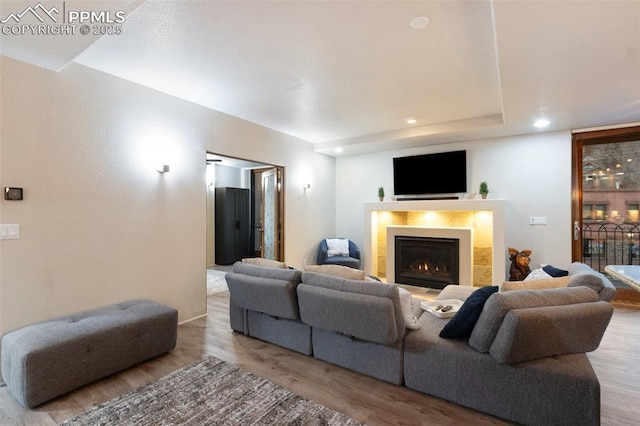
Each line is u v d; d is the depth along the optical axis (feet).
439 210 16.42
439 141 16.93
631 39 6.68
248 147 14.80
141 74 9.82
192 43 8.00
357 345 7.94
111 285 9.86
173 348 9.29
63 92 8.79
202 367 8.35
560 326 5.81
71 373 7.10
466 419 6.29
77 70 9.07
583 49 7.11
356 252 19.02
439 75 9.84
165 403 6.82
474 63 9.02
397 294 7.11
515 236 15.53
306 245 18.93
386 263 17.95
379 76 9.91
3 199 7.78
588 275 7.10
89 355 7.41
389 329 6.89
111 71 9.63
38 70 8.30
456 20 6.93
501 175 15.88
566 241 14.43
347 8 6.54
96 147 9.50
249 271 9.80
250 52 8.43
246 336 10.42
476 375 6.42
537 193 15.05
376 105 12.66
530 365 5.96
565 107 11.18
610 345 9.48
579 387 5.53
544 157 14.90
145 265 10.76
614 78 8.68
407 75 9.84
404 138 16.24
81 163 9.18
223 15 6.79
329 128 16.11
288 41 7.88
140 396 7.07
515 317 5.60
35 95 8.27
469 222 16.53
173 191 11.62
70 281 8.96
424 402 6.84
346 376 7.89
